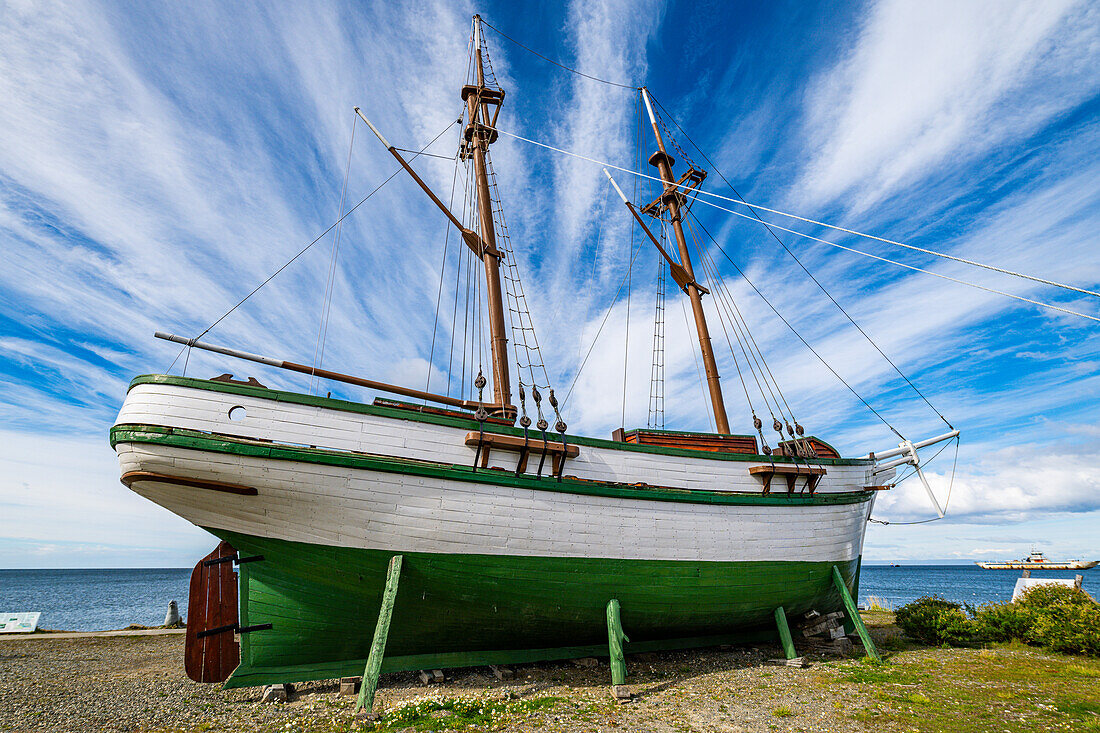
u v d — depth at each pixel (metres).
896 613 16.52
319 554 9.70
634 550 11.44
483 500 10.30
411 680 10.74
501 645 11.45
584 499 11.20
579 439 11.62
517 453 10.80
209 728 7.98
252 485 9.12
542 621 11.19
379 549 9.71
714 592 12.34
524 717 8.42
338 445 9.52
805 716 8.41
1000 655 13.11
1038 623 13.96
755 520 12.98
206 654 9.66
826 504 14.19
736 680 10.80
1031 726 7.76
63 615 39.38
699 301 19.58
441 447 10.24
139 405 9.10
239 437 9.09
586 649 12.18
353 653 10.41
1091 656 12.84
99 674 11.64
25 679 11.14
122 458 9.04
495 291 15.58
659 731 7.83
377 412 9.95
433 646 10.94
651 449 12.30
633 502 11.66
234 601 9.94
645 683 10.62
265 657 9.86
